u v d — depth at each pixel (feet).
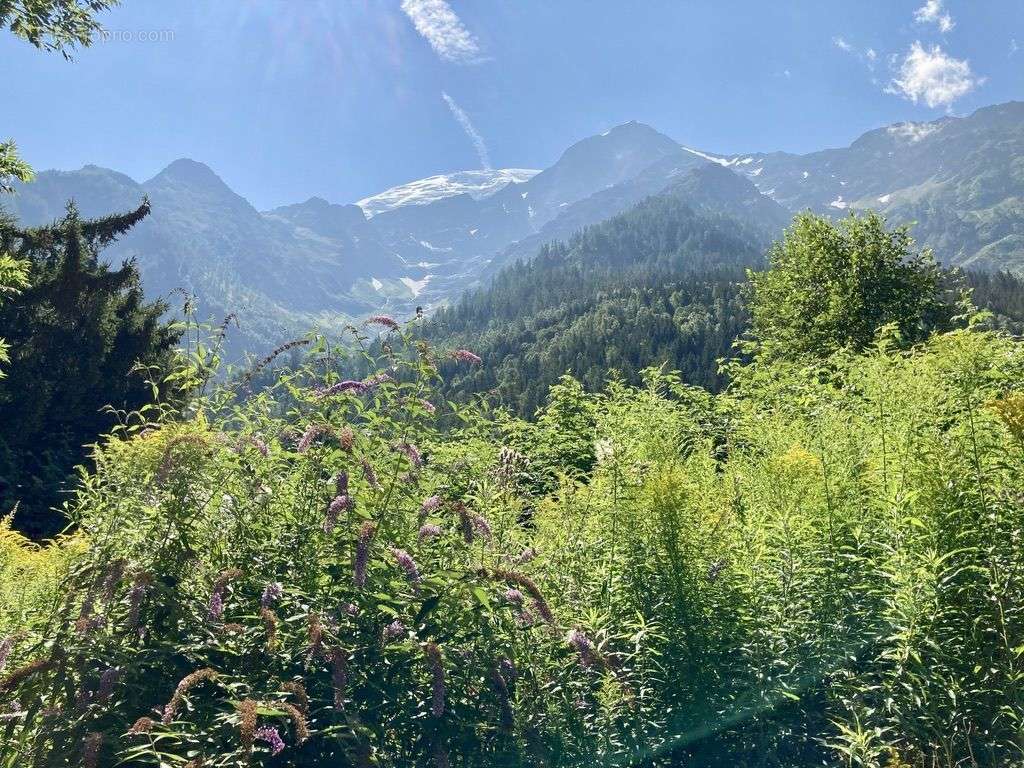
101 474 13.64
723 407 37.91
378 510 13.47
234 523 13.35
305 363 14.85
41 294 68.13
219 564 13.07
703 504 17.88
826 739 13.84
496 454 18.04
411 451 13.60
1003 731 12.81
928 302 107.04
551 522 19.04
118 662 11.33
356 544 12.55
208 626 12.09
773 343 106.63
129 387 69.10
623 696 13.15
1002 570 13.80
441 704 11.23
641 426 31.53
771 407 37.22
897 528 15.08
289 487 13.71
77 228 74.43
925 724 12.89
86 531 13.38
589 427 37.27
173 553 12.71
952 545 14.28
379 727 12.14
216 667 12.14
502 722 12.37
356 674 12.06
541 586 15.47
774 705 13.83
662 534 15.66
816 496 17.87
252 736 10.27
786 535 16.03
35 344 65.77
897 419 20.97
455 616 12.88
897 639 13.62
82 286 71.36
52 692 11.36
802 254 117.39
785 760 14.05
